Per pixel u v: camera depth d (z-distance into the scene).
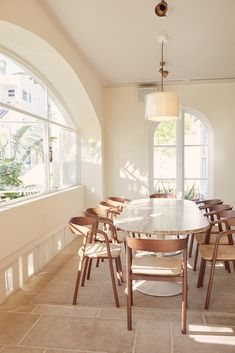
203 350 2.15
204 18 3.20
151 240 2.34
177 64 4.68
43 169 4.39
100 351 2.15
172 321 2.54
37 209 3.71
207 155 6.06
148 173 6.03
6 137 3.41
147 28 3.43
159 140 6.16
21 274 3.38
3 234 2.92
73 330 2.41
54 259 4.27
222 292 3.13
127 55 4.28
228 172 5.88
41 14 2.99
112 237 3.32
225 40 3.78
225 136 5.84
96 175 5.82
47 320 2.57
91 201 5.86
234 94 5.77
